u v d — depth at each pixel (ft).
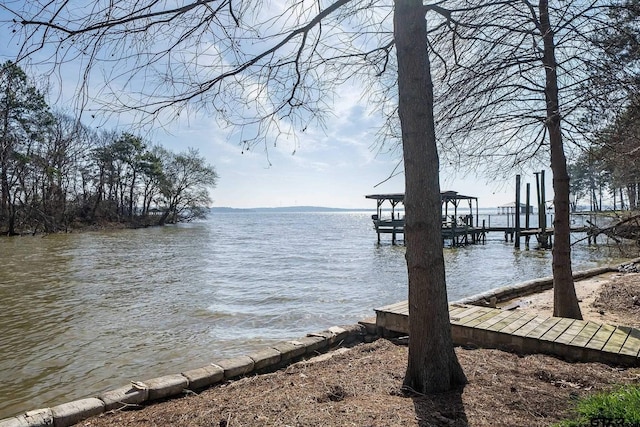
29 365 20.39
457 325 15.03
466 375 10.71
